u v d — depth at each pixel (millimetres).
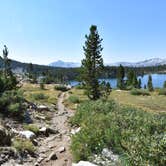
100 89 50438
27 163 13133
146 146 8898
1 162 12414
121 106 27094
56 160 13945
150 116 19500
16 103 24328
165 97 67938
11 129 18078
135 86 112688
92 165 11758
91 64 50969
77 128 22016
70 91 76000
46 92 68438
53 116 29578
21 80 110562
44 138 18750
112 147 13445
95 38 51250
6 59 66250
